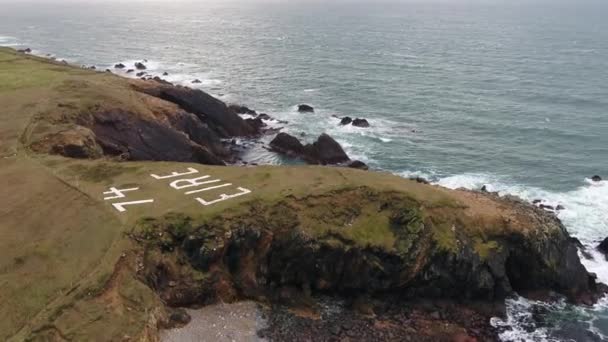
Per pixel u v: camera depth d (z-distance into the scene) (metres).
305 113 93.62
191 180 44.19
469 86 117.56
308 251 38.31
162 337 32.19
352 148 75.44
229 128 78.81
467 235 41.38
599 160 72.19
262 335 34.19
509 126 86.94
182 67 144.88
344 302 38.62
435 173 67.44
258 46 191.38
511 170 68.75
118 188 42.22
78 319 30.08
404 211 41.00
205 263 37.03
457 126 86.81
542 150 76.00
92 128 58.81
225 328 34.38
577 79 127.06
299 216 39.88
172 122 68.12
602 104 101.56
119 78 79.94
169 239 37.06
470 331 37.41
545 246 42.03
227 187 42.72
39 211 38.72
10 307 30.14
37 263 33.41
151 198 40.62
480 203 45.00
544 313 40.16
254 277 38.25
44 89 65.69
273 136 79.62
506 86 117.81
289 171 46.59
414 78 126.50
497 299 41.06
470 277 39.97
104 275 32.75
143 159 60.25
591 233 52.69
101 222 37.28
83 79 73.81
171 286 35.84
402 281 39.00
